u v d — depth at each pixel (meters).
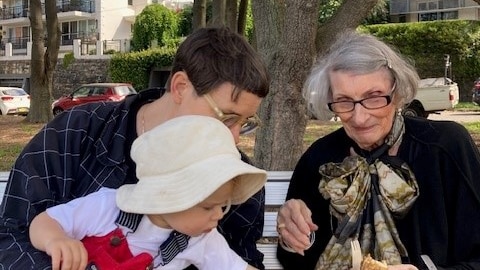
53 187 1.89
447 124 2.21
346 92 2.06
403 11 36.50
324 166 2.23
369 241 2.11
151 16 33.91
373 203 2.11
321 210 2.30
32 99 17.39
